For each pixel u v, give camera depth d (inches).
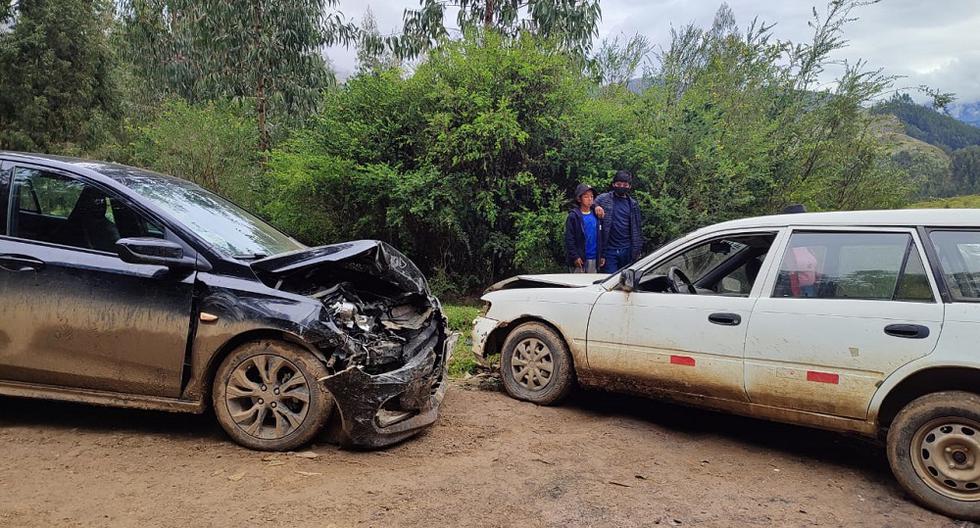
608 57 558.6
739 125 446.9
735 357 175.8
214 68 662.5
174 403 158.9
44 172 168.9
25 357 158.6
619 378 199.2
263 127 633.6
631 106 437.7
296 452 156.6
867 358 156.6
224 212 192.9
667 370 187.9
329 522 122.0
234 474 142.3
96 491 130.3
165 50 789.9
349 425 154.1
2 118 931.3
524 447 172.4
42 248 161.2
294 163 436.8
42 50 924.6
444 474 149.8
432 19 597.6
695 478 159.2
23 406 180.5
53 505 122.9
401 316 191.2
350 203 448.5
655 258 199.6
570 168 414.3
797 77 477.7
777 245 178.7
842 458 180.9
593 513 134.3
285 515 123.7
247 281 157.8
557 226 398.6
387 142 431.5
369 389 154.3
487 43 421.7
